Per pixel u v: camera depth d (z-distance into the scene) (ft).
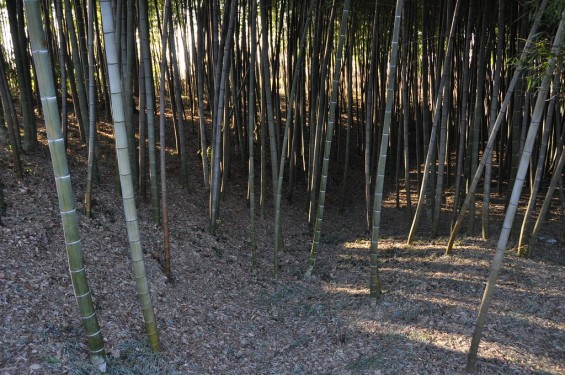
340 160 45.01
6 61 35.78
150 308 14.16
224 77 22.59
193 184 30.14
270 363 15.64
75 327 14.32
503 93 34.78
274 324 18.48
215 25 23.81
